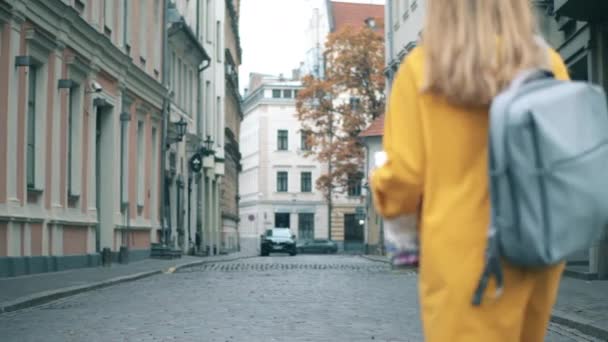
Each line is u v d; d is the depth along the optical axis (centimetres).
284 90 9500
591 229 202
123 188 2766
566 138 199
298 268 2594
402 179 224
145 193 3067
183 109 3984
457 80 214
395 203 228
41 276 1783
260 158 9419
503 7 224
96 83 2336
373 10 9131
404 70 228
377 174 229
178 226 3788
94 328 972
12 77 1733
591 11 1534
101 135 2589
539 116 201
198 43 4109
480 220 216
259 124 9469
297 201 9356
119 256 2627
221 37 5288
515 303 216
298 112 5641
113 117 2592
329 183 5538
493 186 207
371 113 5484
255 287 1650
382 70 5394
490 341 216
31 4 1820
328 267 2695
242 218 10356
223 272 2295
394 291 1558
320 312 1155
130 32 2839
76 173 2231
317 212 9350
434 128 220
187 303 1289
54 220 1989
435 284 220
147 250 3061
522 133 200
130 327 980
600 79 1595
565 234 201
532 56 220
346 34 5450
